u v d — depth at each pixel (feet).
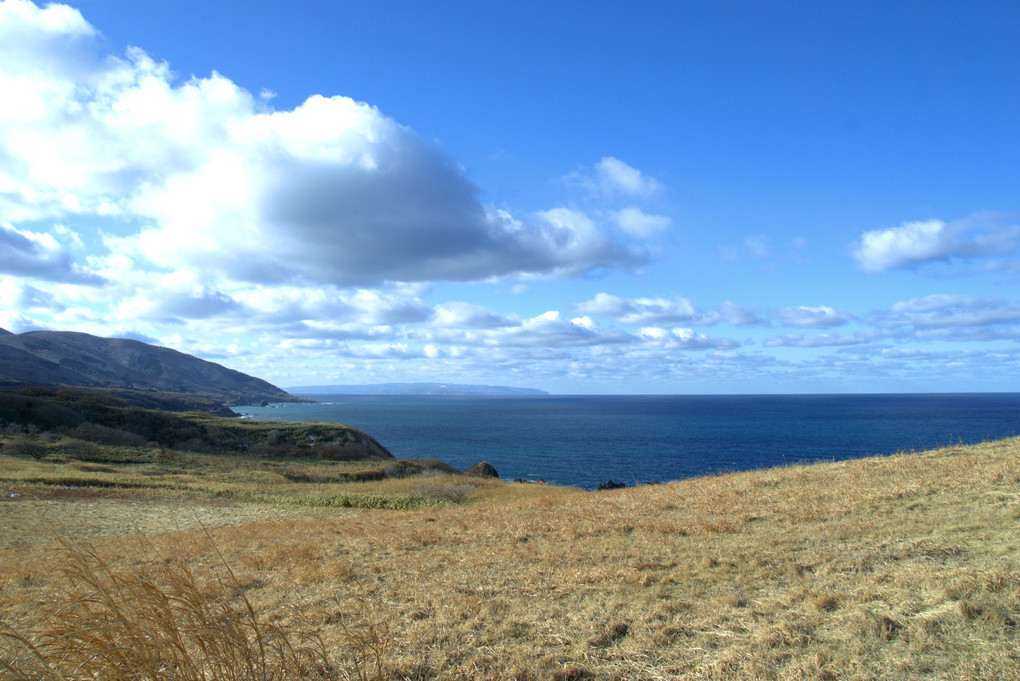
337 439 183.83
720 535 30.89
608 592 22.84
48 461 108.99
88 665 12.63
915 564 21.79
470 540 35.76
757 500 39.86
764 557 25.38
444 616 20.70
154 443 152.97
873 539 26.00
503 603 22.12
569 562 28.12
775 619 18.45
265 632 17.11
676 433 339.98
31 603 23.90
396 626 20.03
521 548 31.73
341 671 15.31
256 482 109.09
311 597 24.53
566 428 411.34
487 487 98.22
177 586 14.35
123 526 55.47
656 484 67.10
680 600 21.09
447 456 245.45
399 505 78.74
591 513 42.19
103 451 124.77
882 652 15.25
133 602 14.24
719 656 16.10
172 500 77.56
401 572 28.43
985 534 23.99
